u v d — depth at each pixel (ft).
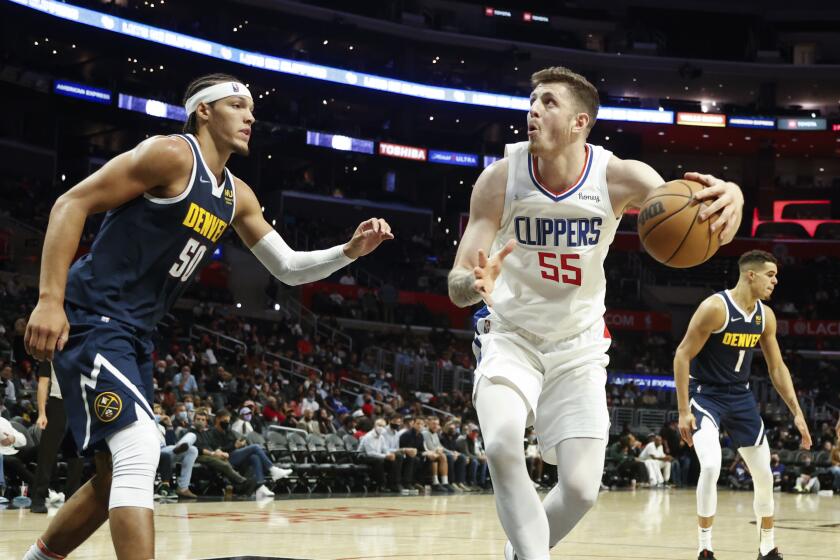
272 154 113.80
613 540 22.54
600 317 11.28
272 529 23.25
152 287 10.20
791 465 66.03
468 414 65.57
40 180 96.63
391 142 110.32
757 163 129.39
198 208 10.25
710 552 17.52
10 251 76.74
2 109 99.04
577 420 10.84
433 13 122.01
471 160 115.55
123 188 9.78
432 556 17.85
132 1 103.35
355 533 22.74
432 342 91.35
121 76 105.50
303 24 108.99
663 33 130.93
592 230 10.69
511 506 9.74
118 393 9.46
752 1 129.59
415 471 47.37
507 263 11.02
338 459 44.19
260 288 88.74
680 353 17.78
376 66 113.70
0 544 17.63
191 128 10.58
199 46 96.89
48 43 100.78
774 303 112.88
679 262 9.25
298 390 58.23
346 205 113.09
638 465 61.00
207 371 58.29
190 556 16.65
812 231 125.18
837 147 126.93
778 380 18.43
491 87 116.37
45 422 25.18
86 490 10.29
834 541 23.38
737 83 126.41
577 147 10.64
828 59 130.11
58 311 9.36
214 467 37.09
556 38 124.57
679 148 130.11
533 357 10.98
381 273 103.91
